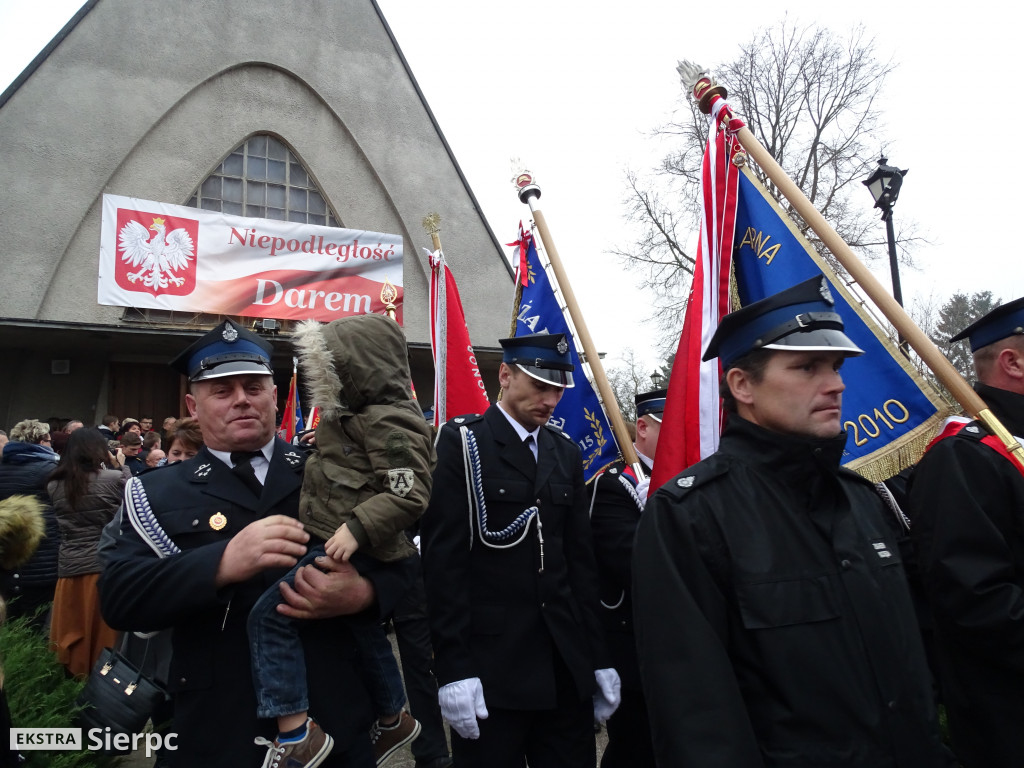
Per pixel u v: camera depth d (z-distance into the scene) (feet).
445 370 16.65
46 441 19.51
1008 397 8.31
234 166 41.75
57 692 12.68
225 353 7.52
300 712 6.55
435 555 9.03
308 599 6.55
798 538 5.60
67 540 15.71
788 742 5.09
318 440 7.25
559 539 9.46
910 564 9.53
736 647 5.46
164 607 6.39
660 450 10.07
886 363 9.16
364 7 45.93
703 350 10.12
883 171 27.68
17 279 35.01
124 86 38.47
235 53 41.45
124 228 35.88
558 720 9.04
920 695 5.30
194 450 13.94
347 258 41.06
